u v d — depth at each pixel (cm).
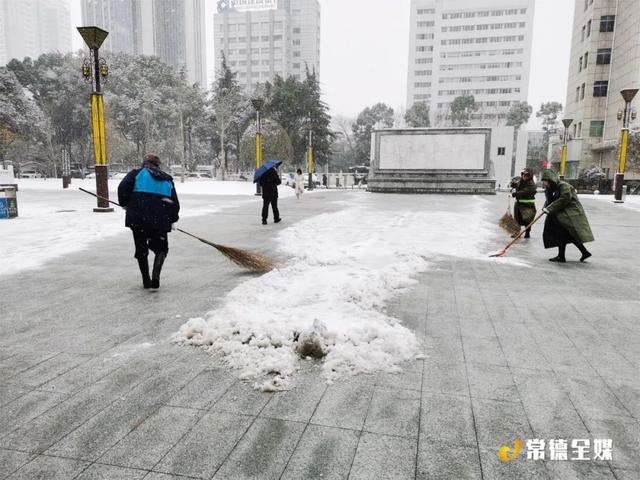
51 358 370
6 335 421
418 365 358
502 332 434
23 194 2375
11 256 785
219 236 1008
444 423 278
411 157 2841
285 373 334
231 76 5878
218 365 355
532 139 10475
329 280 604
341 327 413
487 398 308
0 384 327
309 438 262
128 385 324
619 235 1125
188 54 16125
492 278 652
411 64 12231
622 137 2284
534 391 319
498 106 11525
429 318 472
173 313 481
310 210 1612
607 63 4691
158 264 578
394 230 1109
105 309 496
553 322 465
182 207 1730
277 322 415
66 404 299
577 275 679
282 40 12862
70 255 796
